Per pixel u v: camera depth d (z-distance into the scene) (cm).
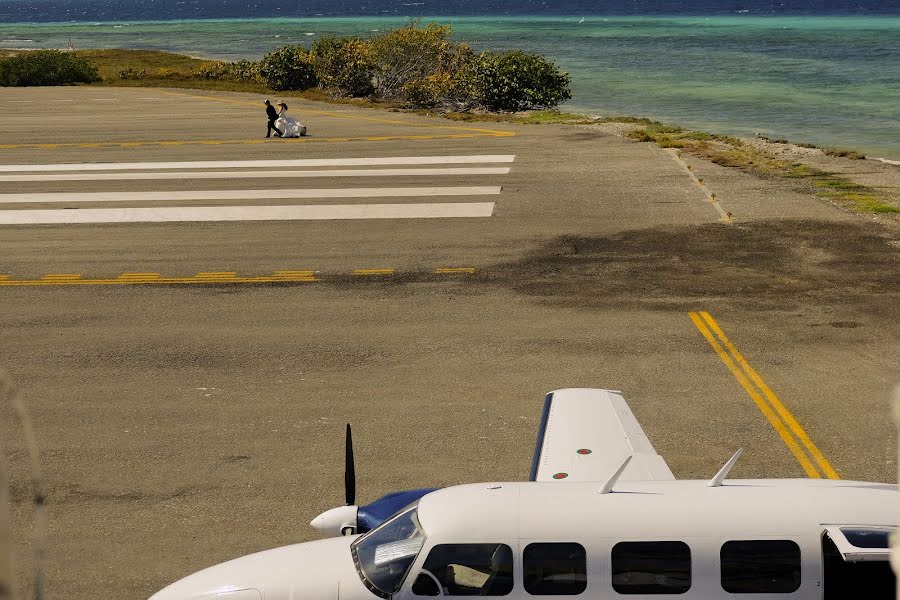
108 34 19850
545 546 803
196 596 838
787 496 830
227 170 3369
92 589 1033
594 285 2106
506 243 2434
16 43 17025
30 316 1994
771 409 1475
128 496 1251
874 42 11344
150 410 1532
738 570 787
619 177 3161
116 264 2338
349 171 3316
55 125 4519
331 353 1764
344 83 5834
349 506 996
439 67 5762
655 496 838
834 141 4594
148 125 4469
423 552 814
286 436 1428
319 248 2433
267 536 1145
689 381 1592
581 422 1161
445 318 1931
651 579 792
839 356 1684
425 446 1380
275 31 18775
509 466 1309
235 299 2077
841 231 2470
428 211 2762
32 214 2819
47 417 1509
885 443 1349
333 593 821
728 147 3772
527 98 5247
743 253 2303
